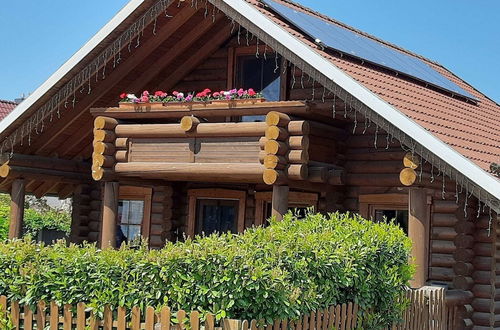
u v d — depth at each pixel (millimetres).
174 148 12789
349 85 11000
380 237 9516
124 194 16453
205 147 12469
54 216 28953
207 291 7625
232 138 12219
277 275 7641
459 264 12539
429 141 10492
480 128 13383
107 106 14750
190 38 13961
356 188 13570
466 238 12523
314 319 8250
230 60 14492
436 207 12945
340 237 9078
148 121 14172
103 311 8086
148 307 7754
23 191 15086
